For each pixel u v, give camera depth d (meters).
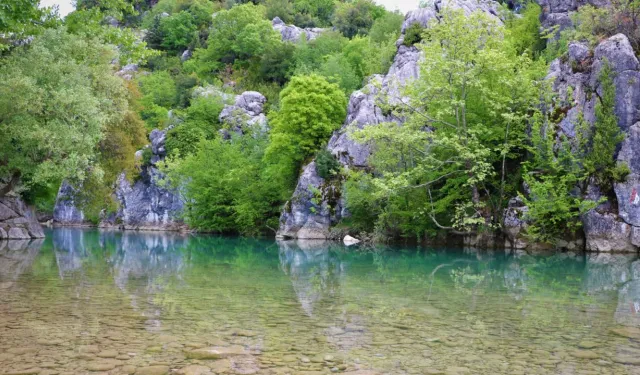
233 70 71.19
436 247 27.80
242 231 42.75
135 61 20.55
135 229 54.22
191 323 7.73
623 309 9.20
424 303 9.77
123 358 5.80
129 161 33.84
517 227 25.06
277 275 14.70
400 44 38.53
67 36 23.22
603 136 23.17
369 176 32.09
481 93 25.58
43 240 31.70
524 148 26.47
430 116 26.92
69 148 21.42
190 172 45.69
